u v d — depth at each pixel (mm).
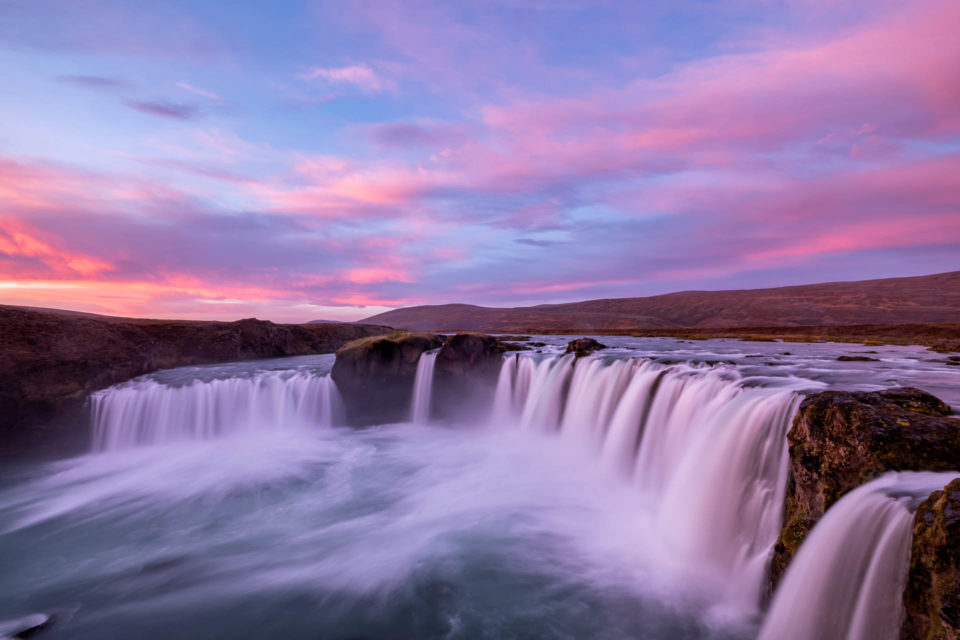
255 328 35250
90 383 22844
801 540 7062
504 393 25188
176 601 9992
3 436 19984
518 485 16094
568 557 11117
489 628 8750
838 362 20609
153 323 30328
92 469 19438
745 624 8367
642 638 8289
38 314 23516
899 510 5348
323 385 26281
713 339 50750
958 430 6566
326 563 11383
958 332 50031
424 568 10852
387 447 21531
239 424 24484
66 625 9297
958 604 4074
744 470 10070
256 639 8750
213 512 14758
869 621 5406
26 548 12664
